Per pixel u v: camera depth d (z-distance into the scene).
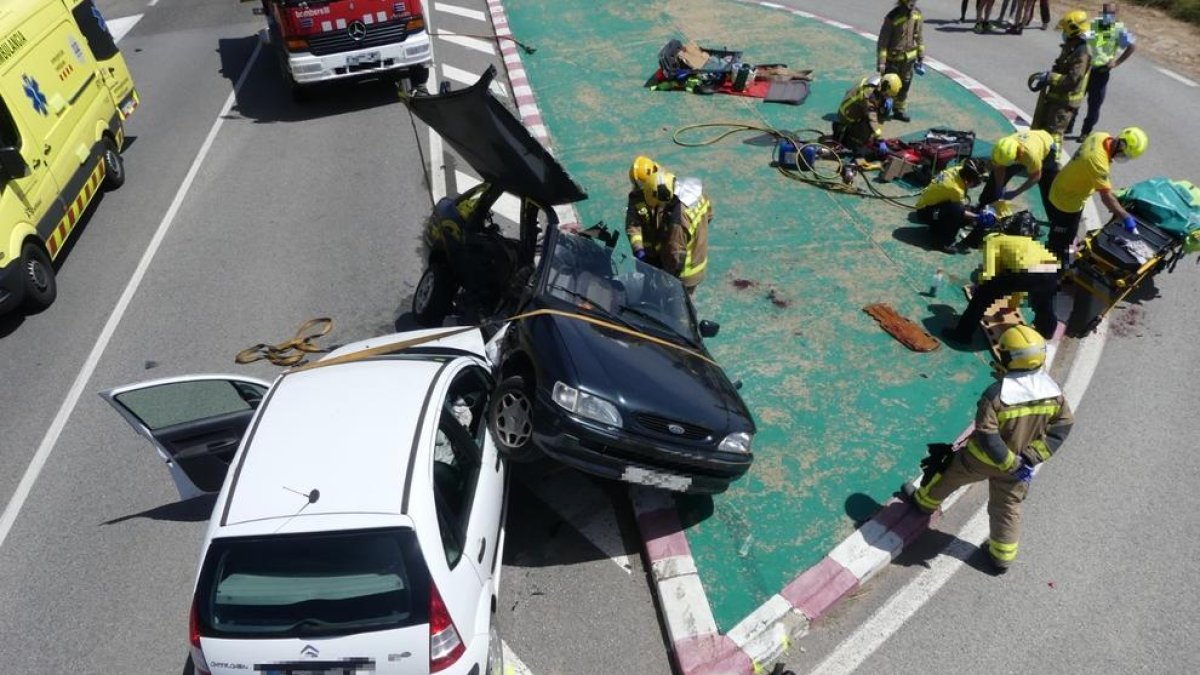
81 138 10.75
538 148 6.39
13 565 6.03
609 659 5.18
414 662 4.05
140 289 9.48
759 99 13.18
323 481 4.32
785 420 6.95
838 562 5.67
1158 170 11.02
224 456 5.78
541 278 6.19
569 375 5.44
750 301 8.51
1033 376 5.26
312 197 11.30
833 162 11.23
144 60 17.48
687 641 5.13
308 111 14.32
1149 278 8.92
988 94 13.22
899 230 9.70
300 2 12.88
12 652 5.38
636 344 6.03
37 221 9.26
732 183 10.76
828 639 5.30
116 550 6.11
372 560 4.10
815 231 9.70
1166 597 5.48
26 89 9.59
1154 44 15.67
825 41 15.46
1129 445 6.77
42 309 9.24
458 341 6.71
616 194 10.55
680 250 7.11
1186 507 6.17
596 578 5.73
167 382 5.30
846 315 8.26
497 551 5.27
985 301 7.54
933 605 5.51
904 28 11.79
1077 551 5.86
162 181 12.08
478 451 5.34
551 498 6.38
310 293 9.17
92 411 7.63
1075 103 10.37
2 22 9.52
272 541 4.11
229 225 10.74
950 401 7.13
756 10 17.25
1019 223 8.62
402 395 4.96
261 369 7.98
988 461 5.29
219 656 4.03
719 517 6.05
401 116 13.80
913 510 6.06
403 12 13.45
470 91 6.28
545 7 17.92
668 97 13.34
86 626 5.54
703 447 5.57
